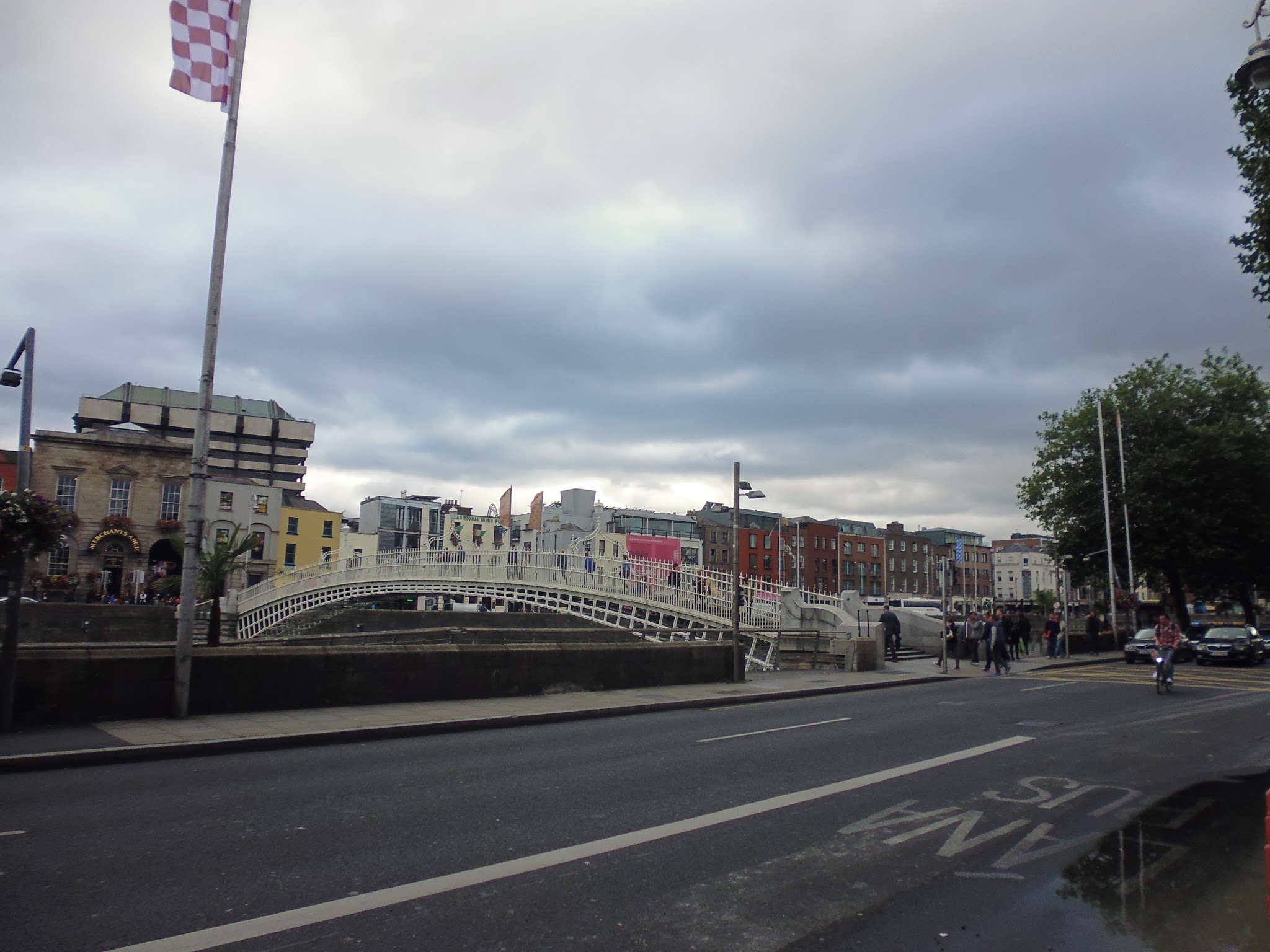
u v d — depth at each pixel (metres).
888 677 24.02
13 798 8.34
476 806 8.02
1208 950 4.80
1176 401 50.84
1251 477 47.94
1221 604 73.00
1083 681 24.56
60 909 5.20
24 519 11.27
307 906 5.30
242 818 7.53
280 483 125.31
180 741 11.19
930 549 131.38
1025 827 7.44
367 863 6.20
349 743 12.16
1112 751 11.54
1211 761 10.84
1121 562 51.72
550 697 17.39
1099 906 5.47
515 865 6.18
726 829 7.24
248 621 49.44
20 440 12.77
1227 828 7.46
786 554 112.62
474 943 4.75
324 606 50.31
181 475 69.25
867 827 7.32
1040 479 56.00
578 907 5.34
